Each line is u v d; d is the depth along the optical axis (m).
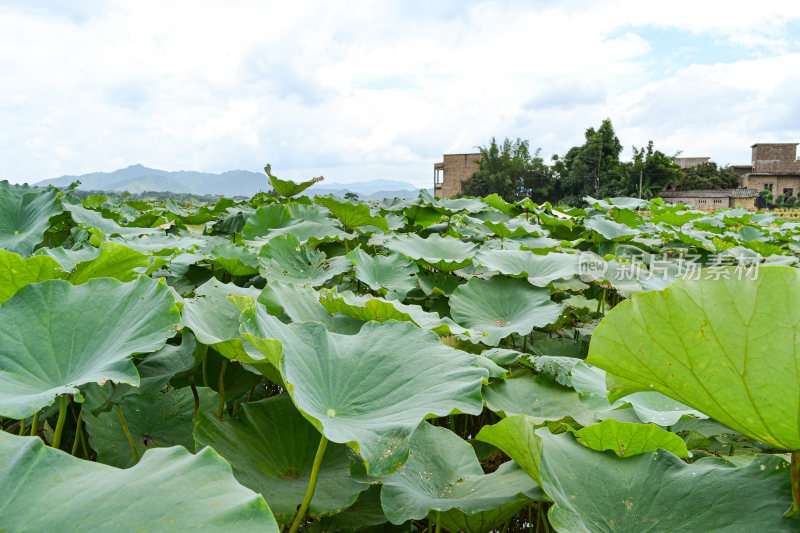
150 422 2.15
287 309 2.35
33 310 1.71
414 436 1.93
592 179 61.06
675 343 1.28
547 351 3.36
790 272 1.13
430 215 6.99
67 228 4.74
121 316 1.77
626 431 1.62
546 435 1.64
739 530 1.22
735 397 1.26
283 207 5.13
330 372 1.66
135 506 0.97
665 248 6.57
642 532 1.29
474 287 3.66
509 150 67.94
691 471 1.43
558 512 1.23
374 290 3.69
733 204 59.00
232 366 2.26
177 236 4.87
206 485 1.04
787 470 1.32
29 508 0.97
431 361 1.73
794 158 80.00
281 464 1.73
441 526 1.70
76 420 2.31
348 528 1.60
